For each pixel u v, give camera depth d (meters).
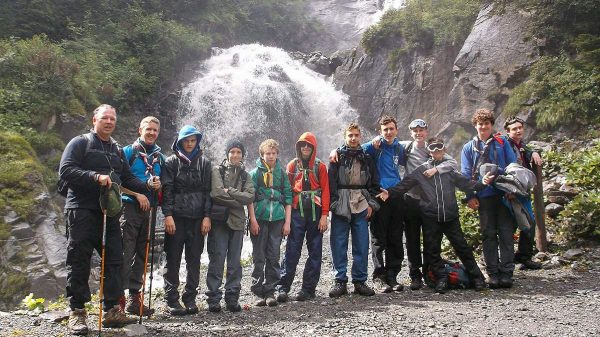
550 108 15.45
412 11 22.44
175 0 26.89
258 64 24.70
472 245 8.52
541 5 17.47
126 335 4.79
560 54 16.64
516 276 6.91
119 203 4.74
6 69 16.53
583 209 8.10
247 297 6.89
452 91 18.70
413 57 21.55
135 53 22.44
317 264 6.30
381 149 6.46
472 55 18.50
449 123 18.55
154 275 10.28
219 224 5.80
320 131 23.34
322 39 31.64
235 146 5.80
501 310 5.39
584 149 13.14
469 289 6.41
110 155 4.93
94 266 11.16
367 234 6.32
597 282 6.42
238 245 5.86
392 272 6.55
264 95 22.58
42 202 11.98
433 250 6.36
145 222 5.64
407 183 6.26
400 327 4.90
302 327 5.04
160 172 5.64
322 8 33.97
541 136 15.55
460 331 4.71
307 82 24.84
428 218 6.33
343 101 23.11
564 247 7.84
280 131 22.67
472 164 6.65
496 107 17.50
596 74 15.32
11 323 5.22
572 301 5.66
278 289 6.28
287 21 31.30
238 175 5.79
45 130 15.83
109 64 20.53
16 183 11.92
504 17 18.42
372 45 23.17
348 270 8.77
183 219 5.66
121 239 5.05
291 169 6.29
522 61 17.33
